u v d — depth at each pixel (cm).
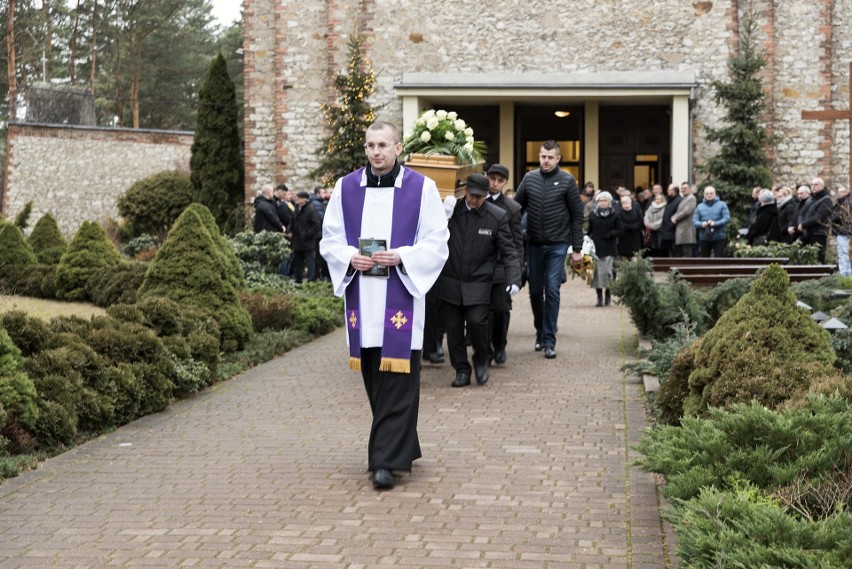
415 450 666
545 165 1124
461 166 1025
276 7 2669
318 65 2666
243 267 1706
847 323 943
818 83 2527
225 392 961
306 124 2675
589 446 736
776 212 1906
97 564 513
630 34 2559
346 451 734
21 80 4525
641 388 944
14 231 1769
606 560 512
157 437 780
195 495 628
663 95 2453
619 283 1150
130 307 967
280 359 1161
